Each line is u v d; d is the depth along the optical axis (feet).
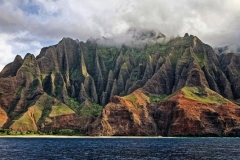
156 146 540.11
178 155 370.53
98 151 435.53
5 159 333.83
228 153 394.32
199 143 625.82
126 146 543.80
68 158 342.44
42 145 574.15
